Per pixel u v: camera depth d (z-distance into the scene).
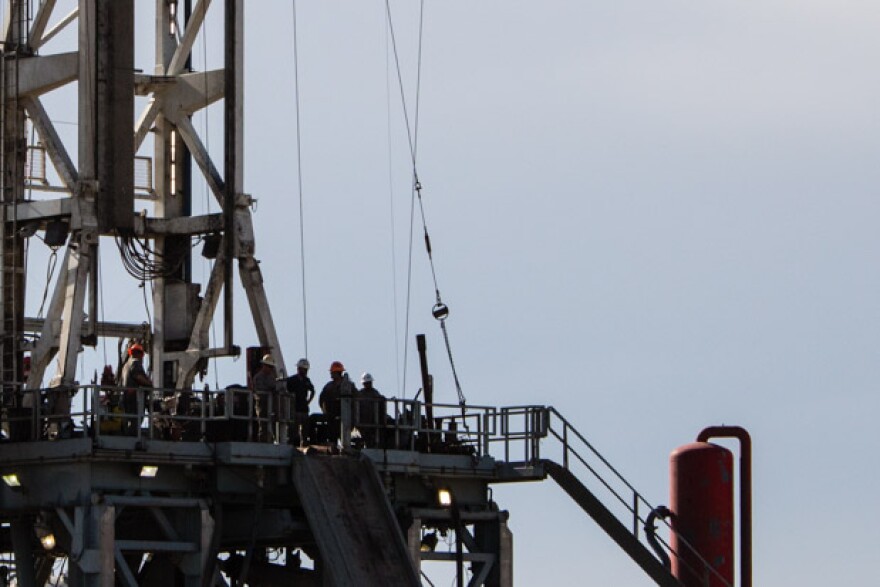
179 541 151.25
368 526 152.12
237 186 165.00
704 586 172.88
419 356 164.00
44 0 163.38
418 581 151.38
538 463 163.50
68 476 148.75
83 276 158.25
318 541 150.88
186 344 167.00
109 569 146.75
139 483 149.62
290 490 154.50
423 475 160.38
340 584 149.50
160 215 168.88
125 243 161.75
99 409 147.88
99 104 160.00
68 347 157.12
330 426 157.88
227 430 152.62
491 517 164.00
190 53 171.75
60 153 161.25
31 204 161.88
